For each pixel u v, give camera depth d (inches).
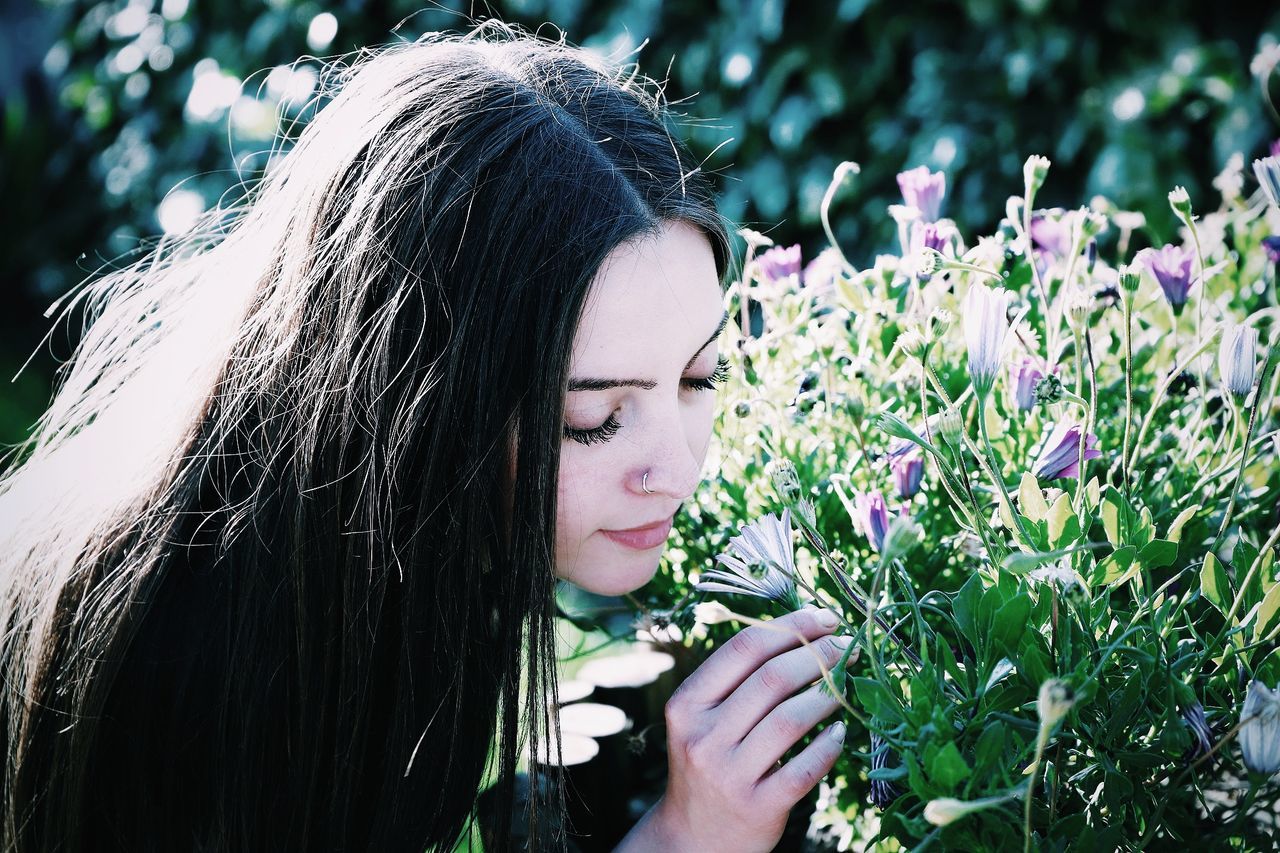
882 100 97.0
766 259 39.3
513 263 28.5
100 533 33.4
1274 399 32.5
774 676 27.9
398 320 29.8
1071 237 35.8
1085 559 25.9
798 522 26.9
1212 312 37.9
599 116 31.7
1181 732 23.5
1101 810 26.3
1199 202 85.1
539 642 29.0
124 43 133.9
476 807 34.6
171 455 33.1
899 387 33.0
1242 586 24.6
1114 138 84.4
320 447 31.0
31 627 34.8
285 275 31.8
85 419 38.6
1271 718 21.9
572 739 37.0
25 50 158.4
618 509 29.7
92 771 32.6
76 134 141.1
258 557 31.7
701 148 100.9
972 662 26.0
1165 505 30.9
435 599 30.5
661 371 28.7
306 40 113.9
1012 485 30.8
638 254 28.5
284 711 32.5
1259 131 81.0
